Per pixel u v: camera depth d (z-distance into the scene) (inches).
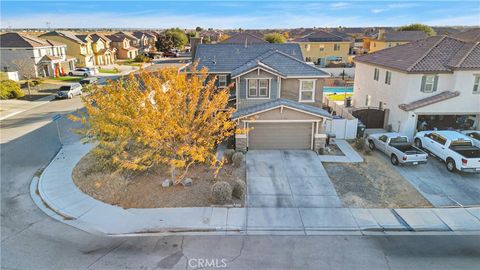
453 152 685.9
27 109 1253.7
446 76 853.2
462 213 533.0
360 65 1178.6
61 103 1358.3
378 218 517.0
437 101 836.6
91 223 496.4
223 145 842.2
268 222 502.9
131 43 3513.8
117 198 566.3
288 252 431.5
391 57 1016.2
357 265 406.6
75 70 2057.1
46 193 589.9
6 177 664.4
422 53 912.9
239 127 780.0
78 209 535.5
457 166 671.8
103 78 1934.1
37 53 1889.8
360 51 2970.0
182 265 404.5
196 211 530.0
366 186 627.8
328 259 418.0
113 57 2898.6
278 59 888.3
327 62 2539.4
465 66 814.5
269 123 790.5
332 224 499.8
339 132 893.8
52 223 497.7
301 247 442.6
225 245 446.0
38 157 770.8
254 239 460.4
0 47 1823.3
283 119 780.6
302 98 869.2
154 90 583.8
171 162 563.2
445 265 406.6
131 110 576.7
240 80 833.5
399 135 775.1
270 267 401.7
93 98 654.5
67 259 412.5
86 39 2440.9
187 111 602.9
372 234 475.5
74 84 1535.4
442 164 730.8
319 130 786.2
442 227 493.4
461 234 476.1
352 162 740.0
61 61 2036.2
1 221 503.5
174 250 434.0
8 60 1838.1
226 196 546.9
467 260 416.5
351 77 1942.7
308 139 807.1
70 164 721.6
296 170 692.1
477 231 483.8
